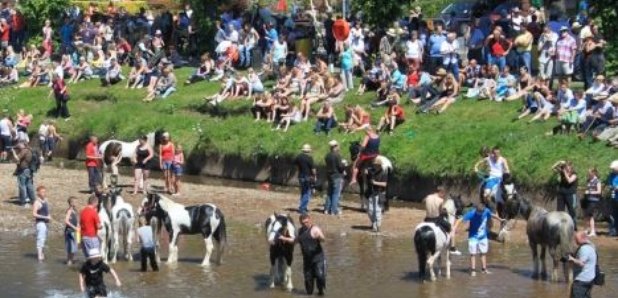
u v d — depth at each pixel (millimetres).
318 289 27531
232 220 37750
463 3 53406
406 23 50656
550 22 45469
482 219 29656
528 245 33469
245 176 46750
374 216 35594
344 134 44156
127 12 64438
